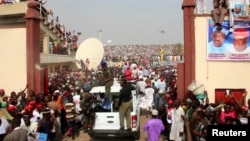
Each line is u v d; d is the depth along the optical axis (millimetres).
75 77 24797
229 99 12078
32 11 15570
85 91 14883
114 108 12547
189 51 14023
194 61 14023
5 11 17609
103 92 12898
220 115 9742
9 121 9977
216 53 13984
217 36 13961
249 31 13812
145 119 16766
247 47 13852
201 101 12820
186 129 9133
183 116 9898
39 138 9328
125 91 12039
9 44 15852
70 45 41406
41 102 11602
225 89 13961
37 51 15812
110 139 13125
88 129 13367
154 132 9656
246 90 13891
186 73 13992
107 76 12961
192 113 9492
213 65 14039
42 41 27328
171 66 35000
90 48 25547
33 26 15547
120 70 28203
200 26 14094
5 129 9375
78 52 25812
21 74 15703
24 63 15695
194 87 13023
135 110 12344
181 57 45594
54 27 30625
